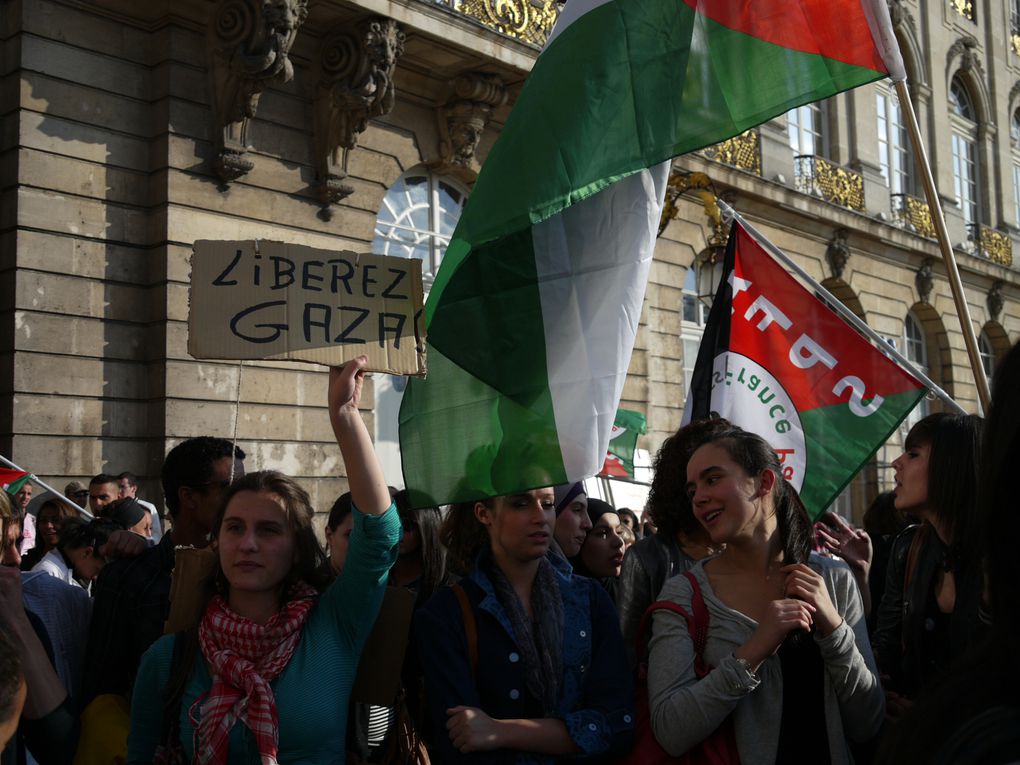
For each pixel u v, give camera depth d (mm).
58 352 9773
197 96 10602
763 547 2971
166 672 2746
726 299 5027
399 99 12531
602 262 3586
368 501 2715
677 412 16281
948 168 23328
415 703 3121
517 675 2914
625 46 3670
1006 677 979
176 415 10195
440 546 3910
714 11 3807
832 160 20297
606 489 8352
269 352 2734
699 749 2834
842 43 3938
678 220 16625
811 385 4840
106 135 10227
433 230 13234
